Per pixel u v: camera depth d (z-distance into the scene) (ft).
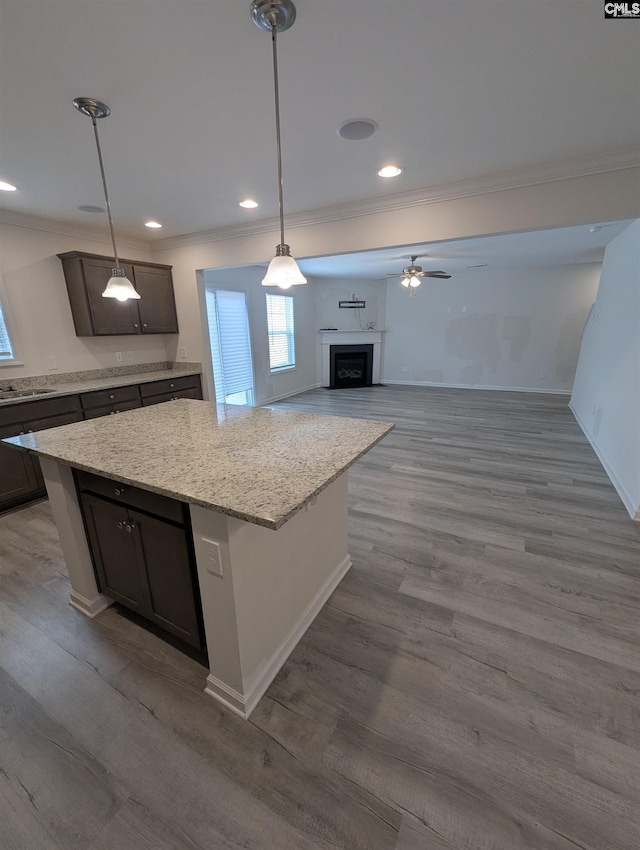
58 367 12.09
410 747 4.17
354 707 4.62
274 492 3.78
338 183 8.75
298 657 5.32
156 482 4.08
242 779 3.90
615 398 11.78
